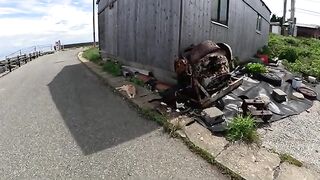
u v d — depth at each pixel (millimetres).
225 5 9844
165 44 8039
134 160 4500
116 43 12820
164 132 5465
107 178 4027
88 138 5312
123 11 11375
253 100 6582
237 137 5137
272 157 4645
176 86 7441
